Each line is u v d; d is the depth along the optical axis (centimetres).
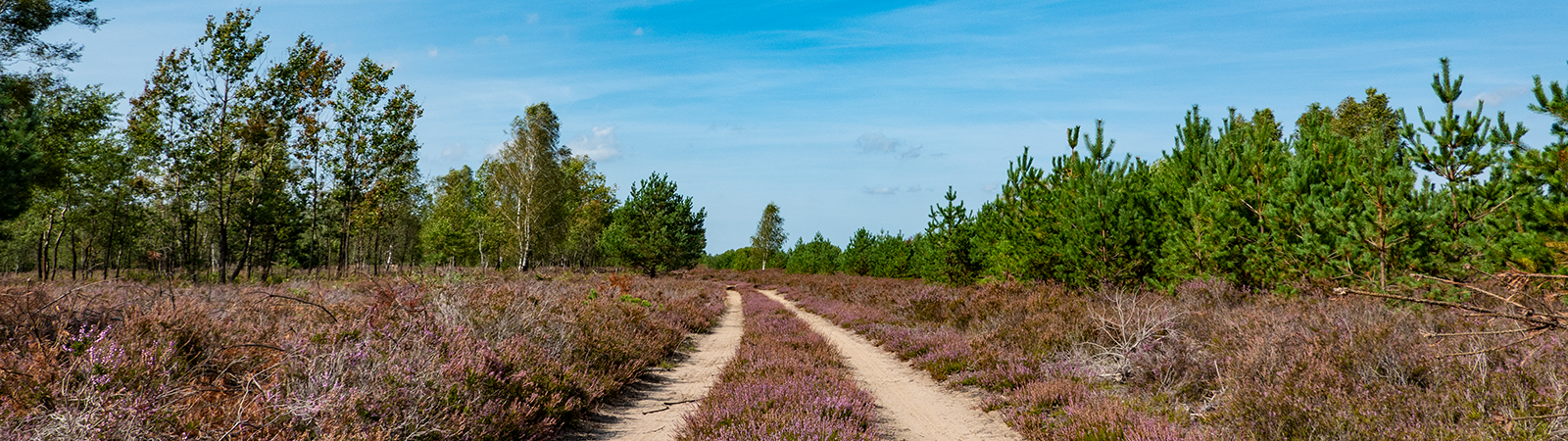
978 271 2219
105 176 3338
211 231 3916
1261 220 1234
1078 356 933
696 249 5191
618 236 4847
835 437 580
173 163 3038
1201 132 1602
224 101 2989
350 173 3375
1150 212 1553
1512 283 358
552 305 1135
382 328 716
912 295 1977
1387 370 603
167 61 2889
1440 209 967
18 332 587
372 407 506
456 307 877
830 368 940
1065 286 1597
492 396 598
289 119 3180
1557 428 438
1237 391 595
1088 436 596
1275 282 1156
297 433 471
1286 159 1301
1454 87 1006
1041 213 1819
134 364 492
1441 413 496
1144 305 1136
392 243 5638
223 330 654
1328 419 515
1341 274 1020
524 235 4606
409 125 3494
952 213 2283
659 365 1113
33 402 436
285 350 564
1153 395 747
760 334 1448
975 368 971
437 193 5847
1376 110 2920
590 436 656
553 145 4878
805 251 6284
